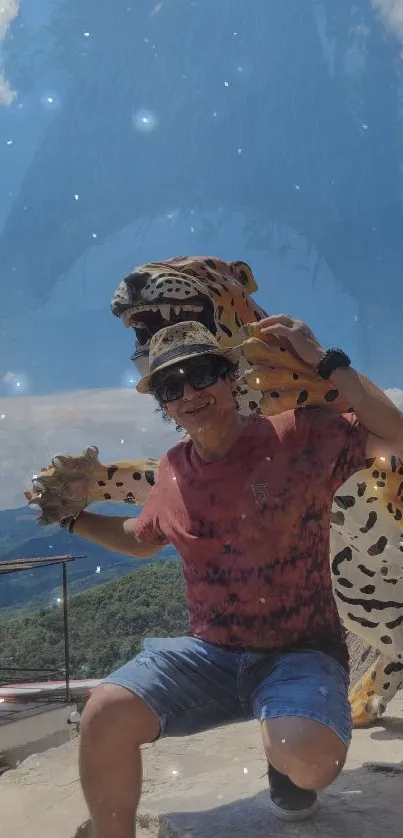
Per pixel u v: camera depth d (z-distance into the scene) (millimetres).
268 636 2139
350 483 2734
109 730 2098
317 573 2172
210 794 2627
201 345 2152
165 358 2148
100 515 2828
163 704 2133
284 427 2207
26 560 5473
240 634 2156
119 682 2143
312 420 2211
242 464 2158
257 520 2121
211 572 2178
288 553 2131
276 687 2049
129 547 2727
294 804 2311
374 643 3299
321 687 2018
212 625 2189
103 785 2115
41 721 6562
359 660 4301
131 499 2951
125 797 2121
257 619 2143
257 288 3346
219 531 2148
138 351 2955
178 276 2881
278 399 2514
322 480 2156
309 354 2311
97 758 2105
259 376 2473
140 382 2283
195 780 2816
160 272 2881
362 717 3539
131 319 2947
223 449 2182
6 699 6773
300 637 2141
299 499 2135
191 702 2170
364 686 3617
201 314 2955
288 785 2301
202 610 2215
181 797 2621
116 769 2109
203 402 2145
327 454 2164
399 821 2307
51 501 2842
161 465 2350
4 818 2625
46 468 2881
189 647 2203
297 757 1923
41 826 2531
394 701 4066
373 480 2701
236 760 3055
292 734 1932
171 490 2260
